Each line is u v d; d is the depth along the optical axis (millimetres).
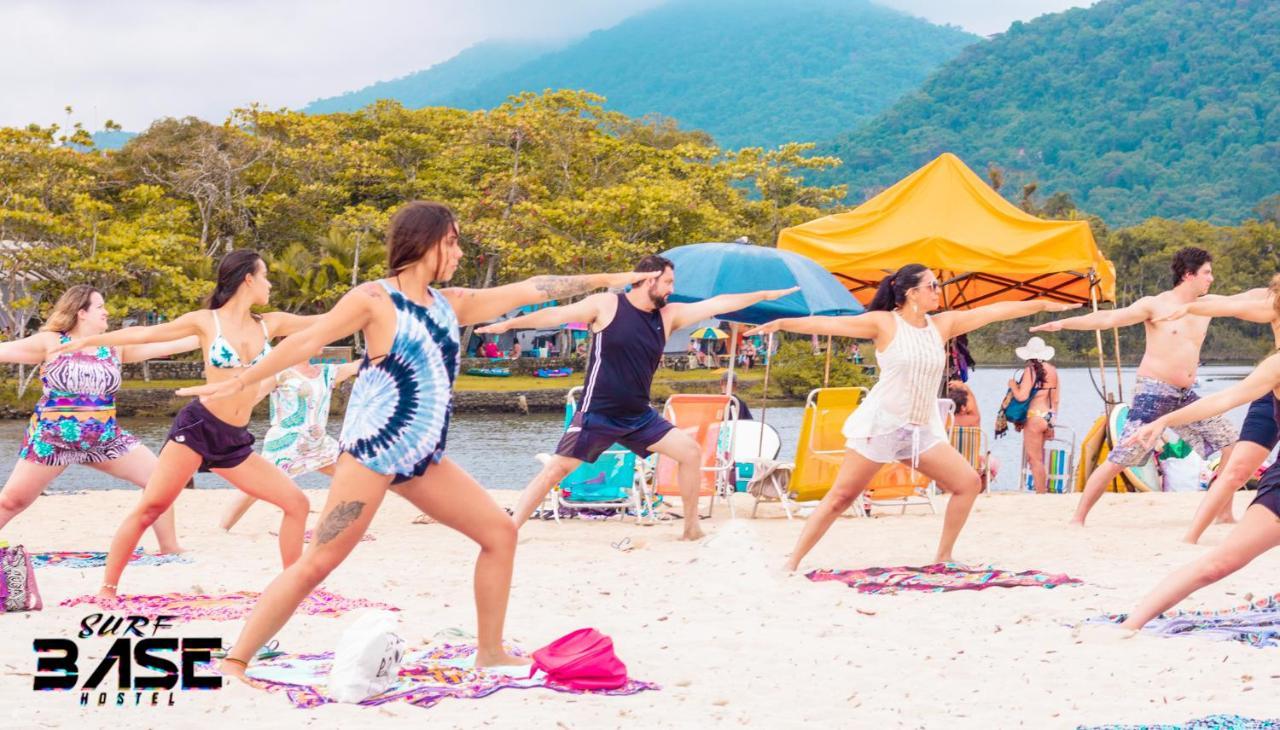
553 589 7352
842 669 5285
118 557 6812
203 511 11953
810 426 11031
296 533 6938
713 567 8148
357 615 6480
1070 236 12820
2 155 47000
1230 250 111188
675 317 9461
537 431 36438
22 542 9812
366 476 4629
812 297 11336
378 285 4617
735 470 11898
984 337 97250
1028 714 4523
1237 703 4609
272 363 4531
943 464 7797
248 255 6855
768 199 69625
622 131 83750
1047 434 14367
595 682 4852
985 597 6941
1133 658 5363
